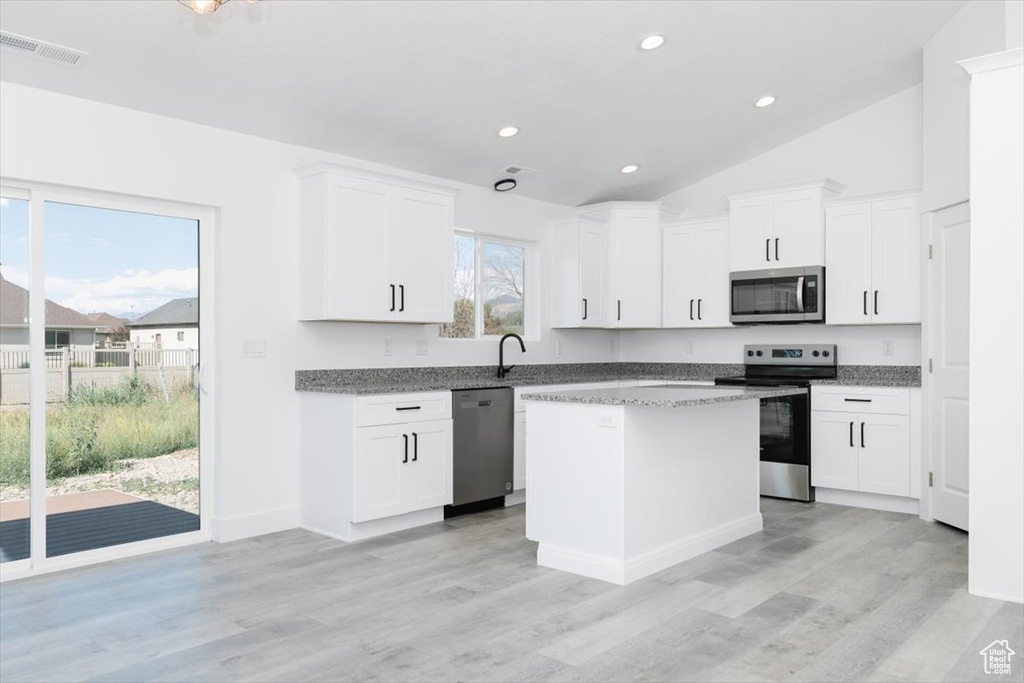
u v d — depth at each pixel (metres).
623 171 5.79
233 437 4.10
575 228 5.92
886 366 5.25
